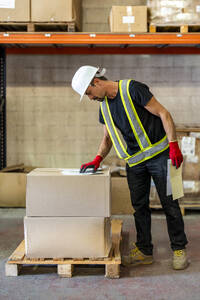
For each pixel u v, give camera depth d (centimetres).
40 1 470
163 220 473
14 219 475
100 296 262
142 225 321
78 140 600
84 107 595
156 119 298
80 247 288
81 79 288
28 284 282
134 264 321
